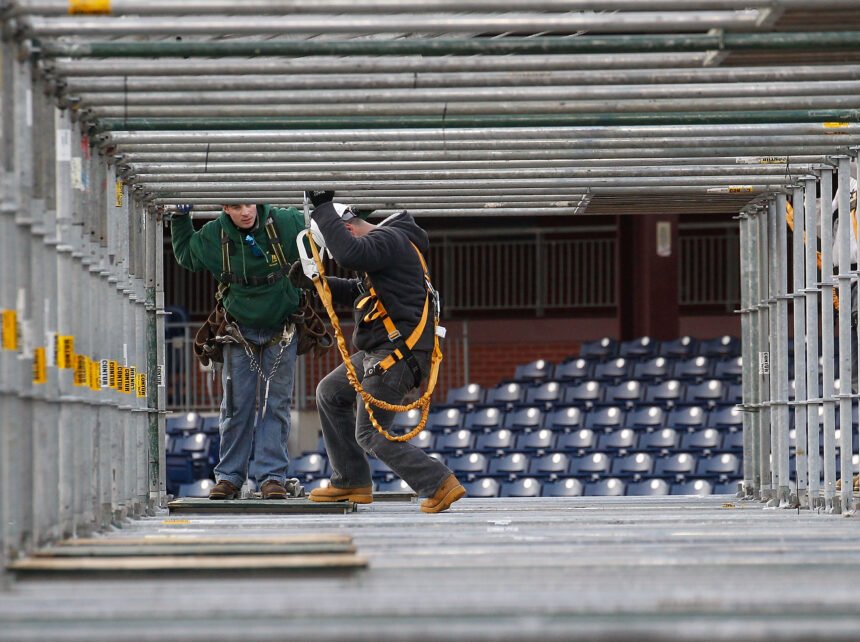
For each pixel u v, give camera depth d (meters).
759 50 19.41
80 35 18.25
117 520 24.42
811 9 18.09
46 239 19.61
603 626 12.10
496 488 57.81
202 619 13.09
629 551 18.88
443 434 66.62
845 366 27.23
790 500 30.59
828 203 28.30
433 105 22.56
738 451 63.22
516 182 29.56
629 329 81.31
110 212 24.62
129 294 26.88
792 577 16.14
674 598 13.38
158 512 29.30
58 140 20.55
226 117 23.06
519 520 24.44
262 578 16.47
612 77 20.77
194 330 75.62
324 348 30.34
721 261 82.44
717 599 13.33
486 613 13.20
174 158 25.88
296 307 29.77
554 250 83.44
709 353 74.81
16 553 17.36
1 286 17.44
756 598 13.42
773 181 29.56
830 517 25.86
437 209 32.59
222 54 19.36
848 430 27.11
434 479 26.67
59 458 20.27
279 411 29.84
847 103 22.03
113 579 16.42
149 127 23.02
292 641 12.14
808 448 28.91
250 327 29.56
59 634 12.16
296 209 30.77
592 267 83.19
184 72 20.00
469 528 22.98
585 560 17.59
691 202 32.75
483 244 83.19
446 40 19.47
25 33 18.00
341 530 22.84
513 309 83.25
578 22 18.64
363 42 19.33
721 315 82.00
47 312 19.55
